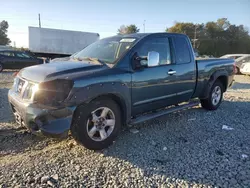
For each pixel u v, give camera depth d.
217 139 4.09
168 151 3.57
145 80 3.96
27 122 3.16
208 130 4.53
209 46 63.28
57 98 3.07
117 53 3.95
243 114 5.76
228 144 3.87
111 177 2.85
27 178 2.78
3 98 6.85
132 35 4.41
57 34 26.83
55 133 3.03
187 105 5.18
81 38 28.28
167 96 4.49
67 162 3.19
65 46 27.47
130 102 3.79
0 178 2.77
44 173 2.90
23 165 3.09
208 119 5.22
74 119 3.21
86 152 3.49
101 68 3.54
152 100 4.20
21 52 16.33
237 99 7.64
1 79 11.99
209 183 2.75
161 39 4.43
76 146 3.67
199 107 6.27
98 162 3.20
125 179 2.81
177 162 3.23
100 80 3.34
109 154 3.44
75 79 3.13
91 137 3.41
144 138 4.05
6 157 3.30
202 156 3.42
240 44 63.91
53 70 3.32
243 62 17.42
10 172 2.91
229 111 6.00
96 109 3.40
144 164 3.17
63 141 3.85
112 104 3.58
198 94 5.39
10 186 2.62
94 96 3.26
